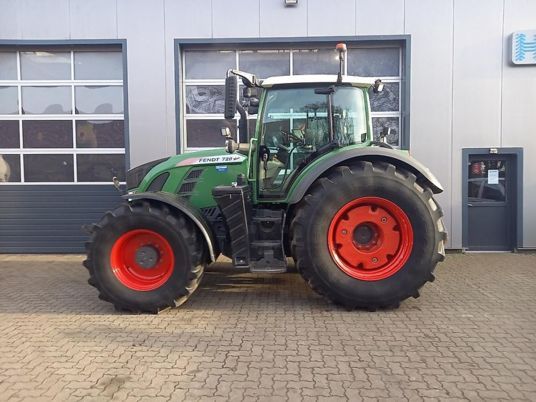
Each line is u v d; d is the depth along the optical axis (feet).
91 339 14.79
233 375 12.18
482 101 28.30
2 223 30.32
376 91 20.40
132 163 29.40
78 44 29.12
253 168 18.94
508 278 22.31
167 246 17.19
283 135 19.04
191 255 17.04
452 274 23.21
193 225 17.52
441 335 14.82
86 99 30.12
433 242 16.88
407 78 28.45
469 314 16.83
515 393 11.16
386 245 17.13
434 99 28.48
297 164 19.03
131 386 11.65
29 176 30.32
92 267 17.26
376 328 15.46
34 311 17.84
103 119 30.12
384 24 28.32
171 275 17.04
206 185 19.51
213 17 28.71
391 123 29.63
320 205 16.89
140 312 17.30
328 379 11.90
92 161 30.19
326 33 28.53
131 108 29.22
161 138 29.27
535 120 28.19
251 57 29.84
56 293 20.52
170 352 13.70
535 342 14.21
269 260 17.52
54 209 30.27
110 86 30.07
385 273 17.02
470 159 28.99
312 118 18.98
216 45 29.19
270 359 13.12
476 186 29.17
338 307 17.71
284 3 28.50
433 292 19.80
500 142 28.37
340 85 18.93
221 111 30.01
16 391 11.44
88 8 28.91
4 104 30.22
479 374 12.12
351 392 11.24
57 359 13.29
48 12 29.04
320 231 16.94
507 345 13.99
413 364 12.73
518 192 28.50
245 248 17.56
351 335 14.87
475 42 28.12
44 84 30.14
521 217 28.66
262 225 17.79
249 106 20.10
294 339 14.58
